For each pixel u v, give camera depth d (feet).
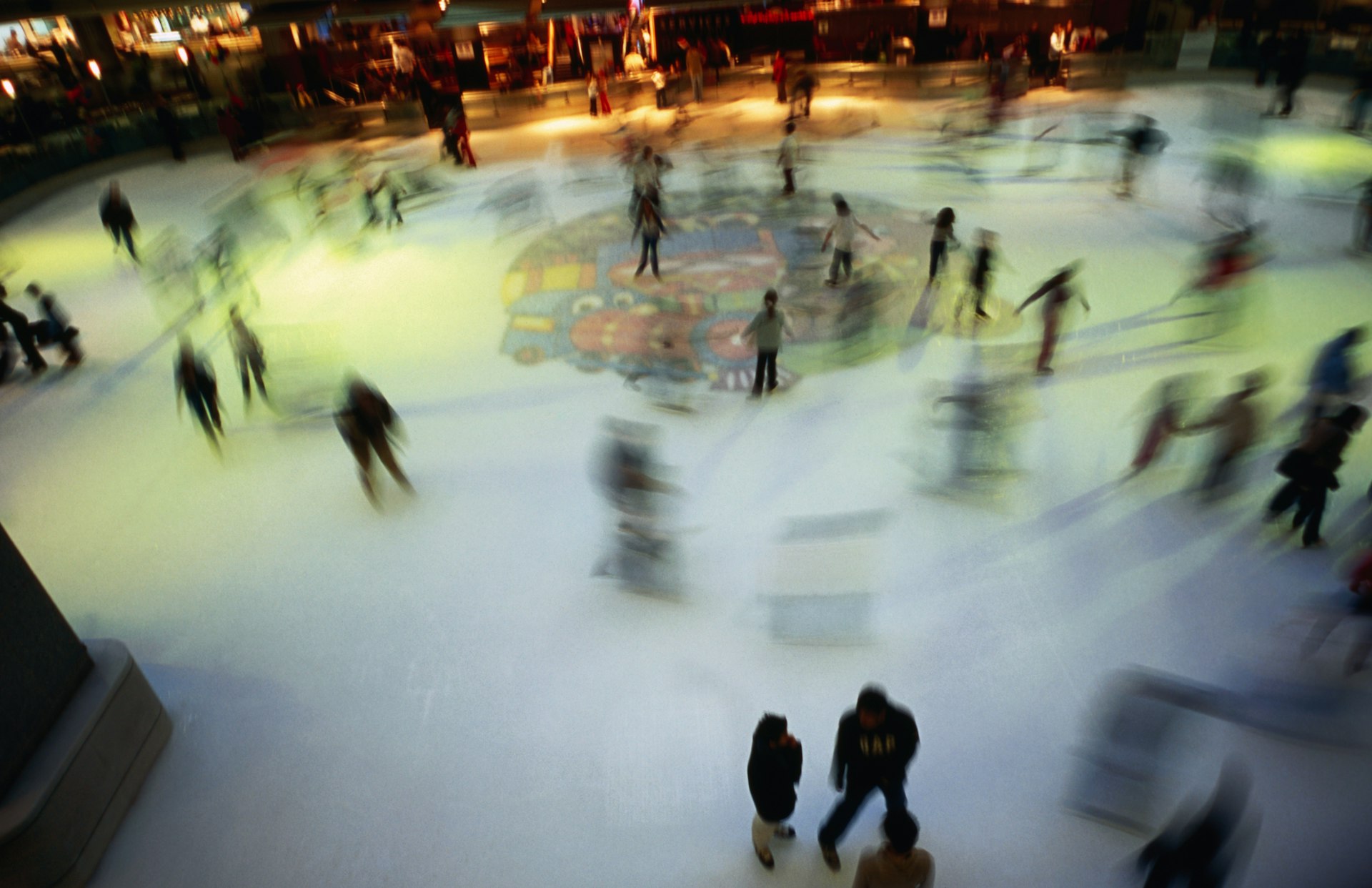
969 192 60.49
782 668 23.53
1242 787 15.19
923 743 21.18
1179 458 30.58
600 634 25.05
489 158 78.69
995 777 20.24
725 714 22.34
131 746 20.81
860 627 24.63
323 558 28.96
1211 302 39.42
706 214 59.67
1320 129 68.69
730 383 37.91
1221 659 22.82
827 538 28.25
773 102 92.53
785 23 103.04
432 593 27.12
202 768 21.68
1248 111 75.15
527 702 23.04
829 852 18.35
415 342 43.83
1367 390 32.96
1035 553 26.99
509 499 31.35
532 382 39.17
